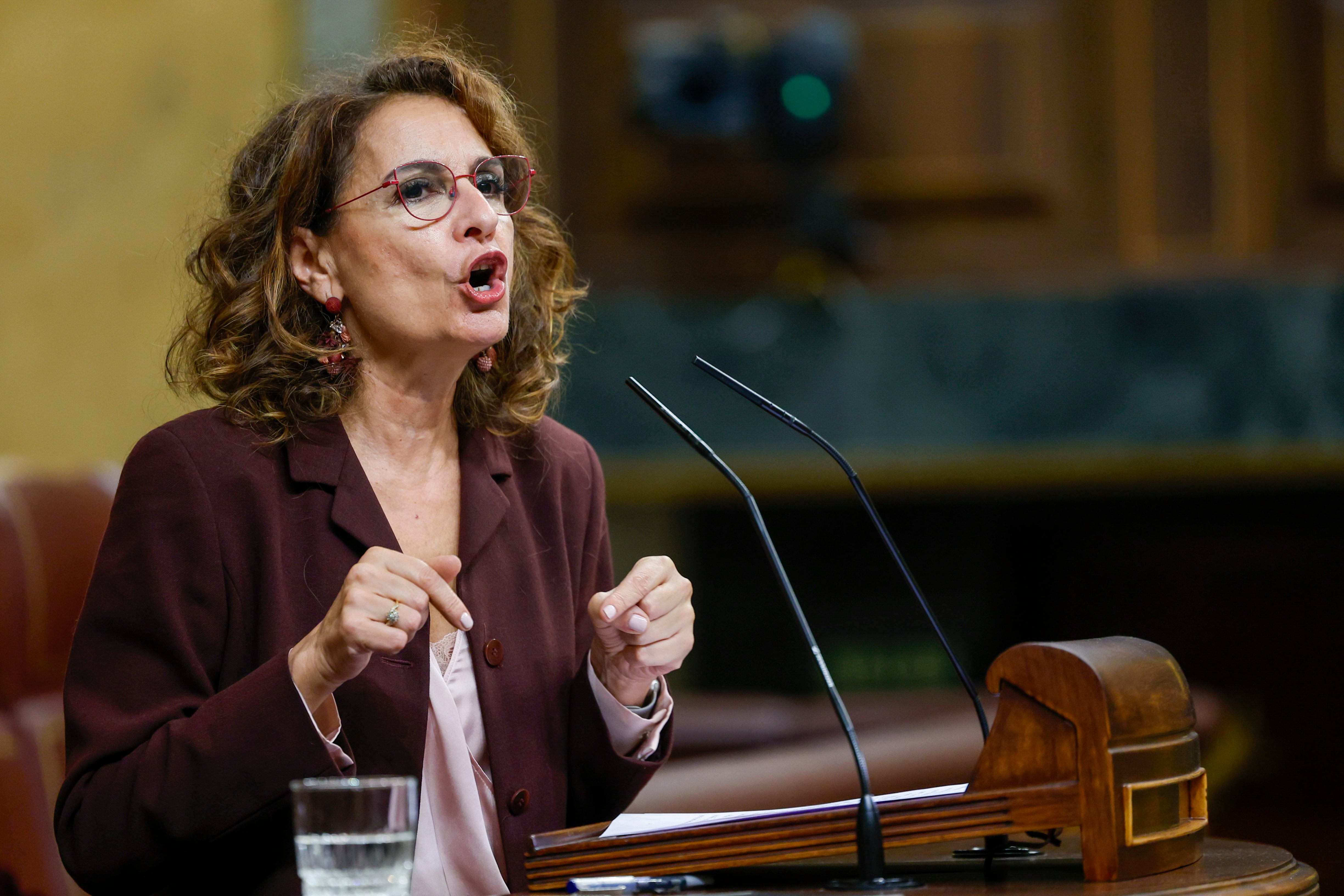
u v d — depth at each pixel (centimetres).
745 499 529
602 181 1989
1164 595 2041
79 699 568
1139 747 467
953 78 1955
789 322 1767
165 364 651
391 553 502
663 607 580
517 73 1967
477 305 599
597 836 518
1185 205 1911
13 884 808
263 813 519
